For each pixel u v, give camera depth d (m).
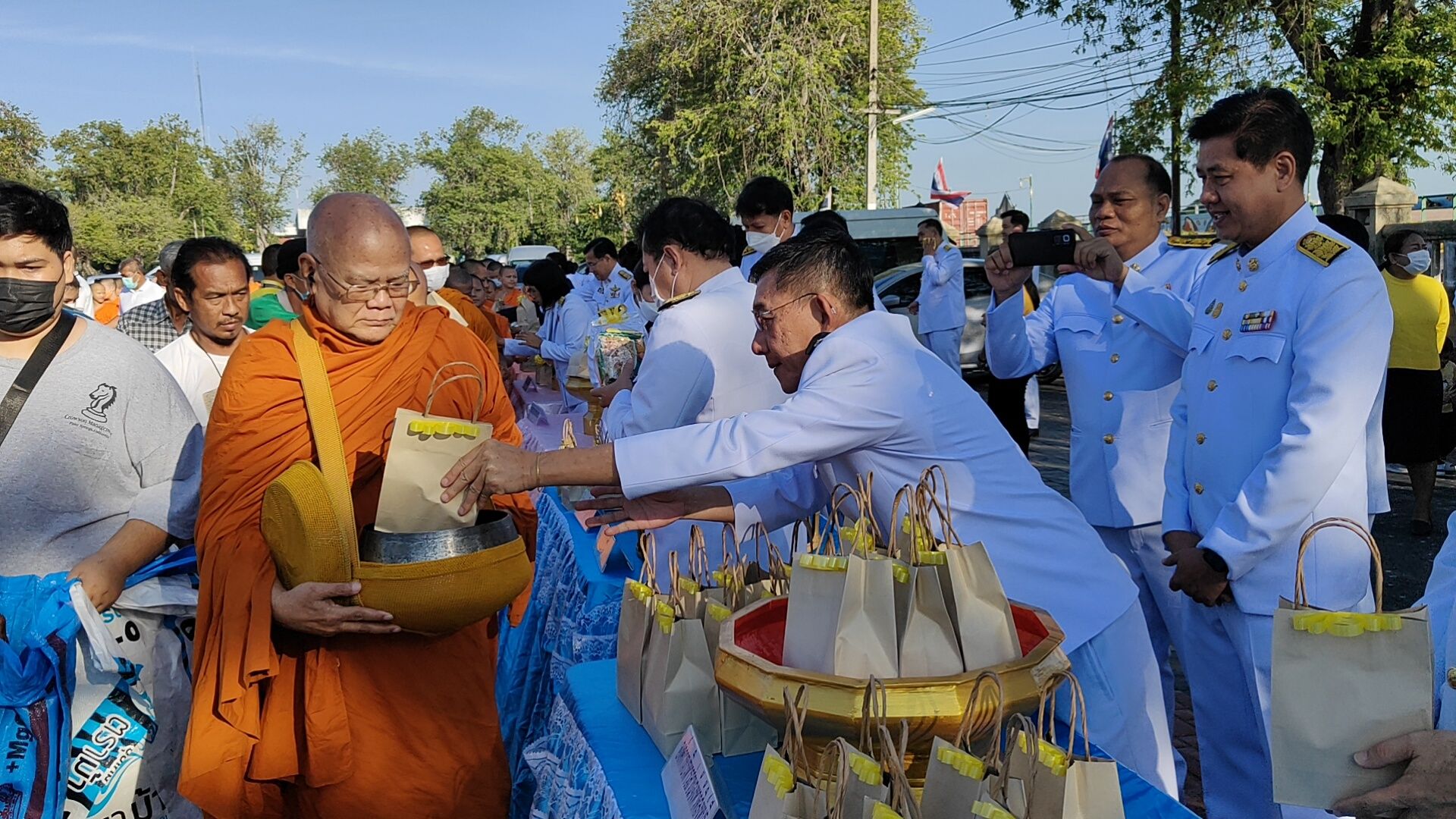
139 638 2.33
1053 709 1.43
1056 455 8.50
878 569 1.43
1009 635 1.45
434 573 1.80
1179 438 2.46
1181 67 13.46
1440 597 1.45
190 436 2.36
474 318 5.11
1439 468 7.48
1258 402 2.21
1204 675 2.48
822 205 24.69
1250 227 2.24
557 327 6.53
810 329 1.97
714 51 25.02
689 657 1.72
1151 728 2.08
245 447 1.96
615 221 37.00
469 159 62.00
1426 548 5.46
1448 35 12.13
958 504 1.92
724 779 1.67
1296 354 2.12
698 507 2.09
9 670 2.04
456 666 2.12
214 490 1.98
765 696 1.42
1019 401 7.73
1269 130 2.16
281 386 1.96
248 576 1.93
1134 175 3.00
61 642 2.09
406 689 2.05
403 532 1.83
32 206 2.07
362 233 1.91
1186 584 2.28
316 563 1.83
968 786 1.18
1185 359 2.76
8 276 2.07
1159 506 2.97
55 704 2.12
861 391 1.83
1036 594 1.96
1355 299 2.05
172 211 48.44
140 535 2.25
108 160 49.47
